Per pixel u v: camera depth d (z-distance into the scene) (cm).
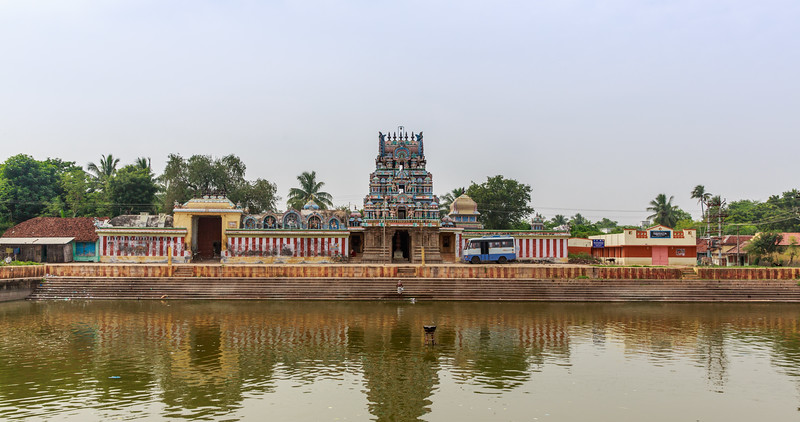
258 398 1642
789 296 3831
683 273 4056
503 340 2428
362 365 2008
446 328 2694
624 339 2469
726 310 3391
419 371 1938
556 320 2945
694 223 7838
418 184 5469
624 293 3797
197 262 4859
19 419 1455
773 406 1608
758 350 2267
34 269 3834
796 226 7225
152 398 1636
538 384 1794
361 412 1532
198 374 1883
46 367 1955
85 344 2308
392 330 2631
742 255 5959
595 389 1748
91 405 1571
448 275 4000
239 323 2792
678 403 1628
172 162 6750
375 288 3803
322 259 4816
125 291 3756
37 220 5266
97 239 5122
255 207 6869
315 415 1507
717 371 1955
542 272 3981
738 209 9356
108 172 7406
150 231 4725
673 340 2452
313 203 5244
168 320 2873
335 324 2777
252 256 4775
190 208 4803
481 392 1711
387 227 4994
